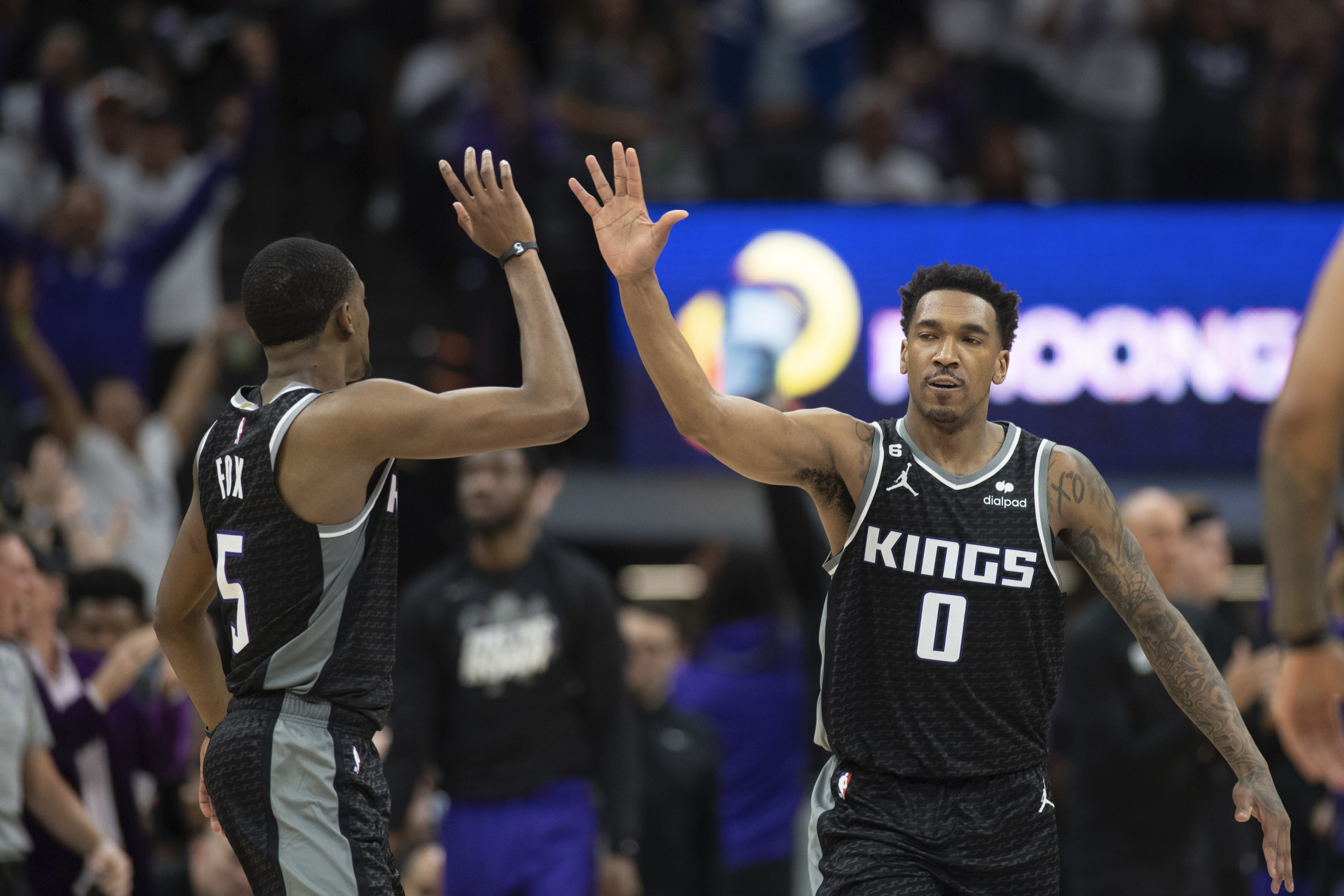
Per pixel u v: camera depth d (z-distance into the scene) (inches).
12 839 631.2
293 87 1804.9
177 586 468.4
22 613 652.1
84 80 1556.3
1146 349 1473.9
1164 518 772.6
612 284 1540.4
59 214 1266.0
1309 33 1781.5
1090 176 1727.4
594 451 1561.3
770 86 1744.6
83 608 765.9
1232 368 1477.6
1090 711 739.4
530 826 757.9
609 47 1686.8
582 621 778.2
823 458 457.4
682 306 1462.8
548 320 455.5
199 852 746.2
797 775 1006.4
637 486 1488.7
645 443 1526.8
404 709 757.3
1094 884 743.1
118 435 1072.2
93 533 978.1
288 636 430.6
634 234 449.1
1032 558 449.1
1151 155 1715.1
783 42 1754.4
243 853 430.3
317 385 449.1
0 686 629.6
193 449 1177.4
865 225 1472.7
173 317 1392.7
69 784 661.9
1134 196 1718.8
